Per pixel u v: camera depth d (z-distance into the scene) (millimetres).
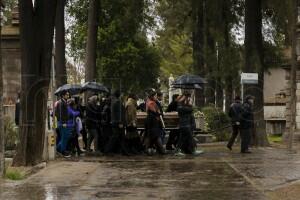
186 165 16219
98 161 17312
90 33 26484
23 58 15812
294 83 23594
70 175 13867
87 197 10734
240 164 16500
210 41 31484
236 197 10672
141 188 11812
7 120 20031
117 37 38000
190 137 19938
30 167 15273
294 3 23672
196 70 32750
